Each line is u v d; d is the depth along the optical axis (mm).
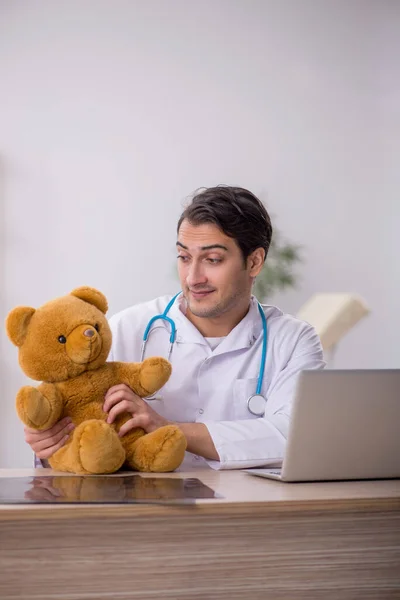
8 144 3988
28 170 4008
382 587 1081
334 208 4316
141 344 1758
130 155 4109
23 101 4008
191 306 1643
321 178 4305
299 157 4277
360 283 4344
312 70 4293
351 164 4336
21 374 3926
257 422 1526
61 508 975
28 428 1370
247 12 4219
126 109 4105
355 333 4352
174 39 4148
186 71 4164
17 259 3986
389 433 1233
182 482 1202
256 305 1771
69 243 4039
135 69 4113
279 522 1042
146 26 4121
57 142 4039
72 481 1199
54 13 4039
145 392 1409
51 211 4027
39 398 1296
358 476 1253
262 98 4242
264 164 4246
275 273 4066
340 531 1065
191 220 1602
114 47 4094
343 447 1223
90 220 4062
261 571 1035
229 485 1195
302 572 1052
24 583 968
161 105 4141
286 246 4180
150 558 1000
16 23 4000
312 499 1056
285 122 4266
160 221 4129
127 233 4098
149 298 4113
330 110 4312
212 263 1607
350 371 1197
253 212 1627
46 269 4016
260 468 1514
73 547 979
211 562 1019
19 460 3895
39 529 971
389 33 4371
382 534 1081
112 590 990
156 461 1335
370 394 1206
